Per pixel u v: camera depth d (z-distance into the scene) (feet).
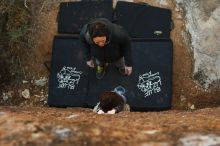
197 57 32.24
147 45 31.96
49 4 33.24
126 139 14.53
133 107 31.40
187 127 15.67
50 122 15.60
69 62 32.40
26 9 32.40
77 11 32.89
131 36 32.30
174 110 30.96
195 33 32.42
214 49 32.04
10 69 33.01
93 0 32.83
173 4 32.83
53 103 31.96
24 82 33.12
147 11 32.37
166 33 32.27
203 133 14.98
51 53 32.91
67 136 14.51
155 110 31.40
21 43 32.71
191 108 32.07
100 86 31.73
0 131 14.78
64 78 32.30
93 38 21.47
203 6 32.35
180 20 32.63
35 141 14.17
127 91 31.53
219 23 32.07
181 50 32.37
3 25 31.89
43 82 32.99
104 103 22.44
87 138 14.47
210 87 32.22
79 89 32.01
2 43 32.07
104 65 30.53
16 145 13.98
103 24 21.34
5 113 16.99
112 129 15.17
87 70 32.09
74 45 32.50
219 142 14.30
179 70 32.37
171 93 31.45
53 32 33.14
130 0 32.81
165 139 14.56
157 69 31.68
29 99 32.83
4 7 31.60
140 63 31.81
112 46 24.03
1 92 33.12
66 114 19.20
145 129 15.44
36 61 33.14
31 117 16.47
